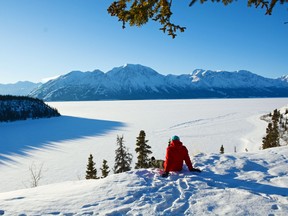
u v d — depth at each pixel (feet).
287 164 26.94
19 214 16.14
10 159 264.11
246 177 23.21
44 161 254.47
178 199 17.93
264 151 32.81
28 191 22.43
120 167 108.88
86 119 633.20
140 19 18.25
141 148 91.71
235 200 17.46
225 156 29.86
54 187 23.72
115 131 441.27
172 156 24.44
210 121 525.34
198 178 22.44
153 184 21.24
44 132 444.55
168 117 623.77
